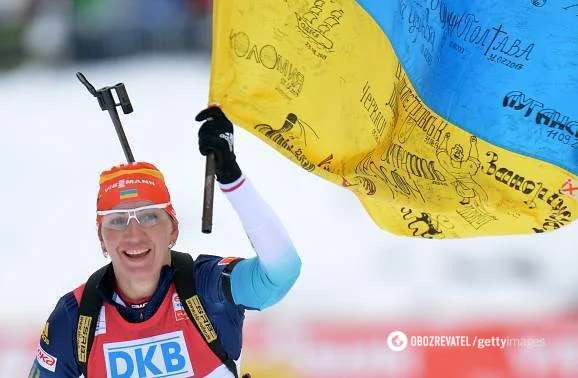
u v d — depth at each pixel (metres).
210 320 12.15
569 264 31.94
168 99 53.34
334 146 12.34
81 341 12.11
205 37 60.75
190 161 44.38
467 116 13.20
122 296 12.23
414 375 23.50
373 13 12.57
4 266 34.81
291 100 12.14
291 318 26.36
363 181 12.40
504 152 13.23
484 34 13.30
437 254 33.47
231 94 11.92
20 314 30.34
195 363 12.20
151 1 60.22
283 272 11.80
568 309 28.55
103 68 59.16
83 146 47.62
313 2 12.22
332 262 33.81
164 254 12.20
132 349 12.13
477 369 23.55
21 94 55.41
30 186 42.81
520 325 23.80
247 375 13.04
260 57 12.01
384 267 32.97
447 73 13.21
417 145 12.98
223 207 37.62
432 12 13.13
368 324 24.00
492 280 31.25
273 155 45.09
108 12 60.00
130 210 11.95
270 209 11.84
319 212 38.72
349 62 12.41
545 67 13.24
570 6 13.17
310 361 23.52
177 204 38.44
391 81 12.78
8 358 23.83
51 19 60.06
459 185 13.01
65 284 33.50
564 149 13.22
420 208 12.75
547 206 13.18
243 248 34.09
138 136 48.25
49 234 37.81
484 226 12.96
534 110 13.27
